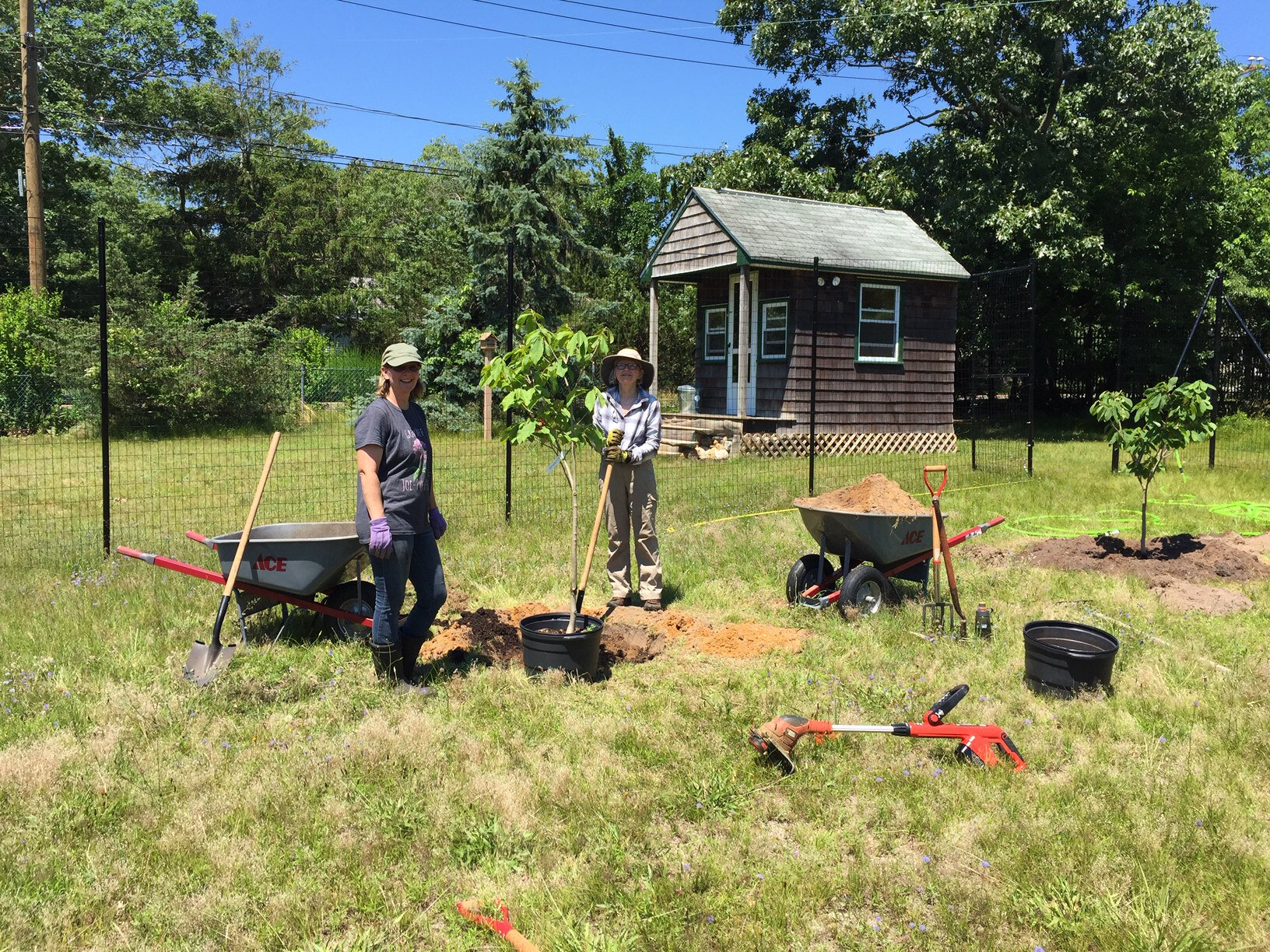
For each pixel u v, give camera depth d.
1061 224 19.73
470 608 6.30
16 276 28.62
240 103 36.53
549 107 24.44
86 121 31.05
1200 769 3.77
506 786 3.58
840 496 6.43
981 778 3.68
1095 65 21.27
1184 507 10.41
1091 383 24.11
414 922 2.79
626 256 31.25
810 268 16.19
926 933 2.73
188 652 5.19
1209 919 2.80
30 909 2.79
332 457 15.07
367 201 41.72
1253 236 22.98
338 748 3.89
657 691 4.74
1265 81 26.66
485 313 21.97
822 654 5.32
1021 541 8.60
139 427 17.80
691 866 3.05
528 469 13.66
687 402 18.44
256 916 2.79
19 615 5.77
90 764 3.74
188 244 33.12
